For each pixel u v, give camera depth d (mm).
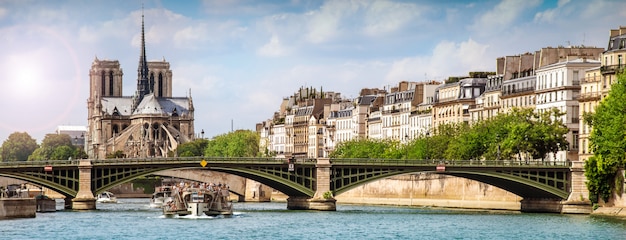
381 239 150250
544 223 175375
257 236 153875
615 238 149125
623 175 189625
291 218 188500
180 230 162500
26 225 167125
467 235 155750
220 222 178750
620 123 186750
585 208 199750
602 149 190875
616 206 192750
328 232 160500
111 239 148375
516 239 149500
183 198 193875
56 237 149625
